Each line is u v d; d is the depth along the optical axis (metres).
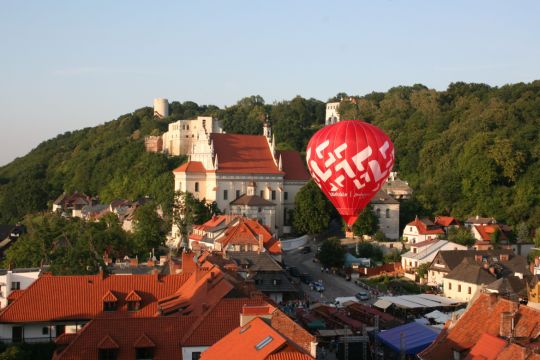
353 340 91.56
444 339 63.47
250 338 56.38
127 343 67.81
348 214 95.94
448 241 170.75
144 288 90.38
